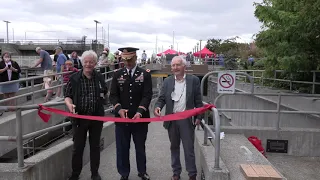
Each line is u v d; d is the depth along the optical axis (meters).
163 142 7.50
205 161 4.19
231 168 4.13
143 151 4.69
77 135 4.36
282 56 10.84
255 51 30.12
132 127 4.58
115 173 5.16
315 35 8.93
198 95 4.46
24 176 3.63
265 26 11.51
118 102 4.47
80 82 4.27
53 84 10.93
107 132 6.88
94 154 4.57
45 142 8.55
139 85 4.45
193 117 4.46
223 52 45.91
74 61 11.95
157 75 26.08
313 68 10.70
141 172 4.73
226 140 5.68
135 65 4.51
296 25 8.98
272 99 11.55
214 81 20.31
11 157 7.62
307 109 8.88
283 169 5.44
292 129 6.28
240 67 26.45
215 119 3.80
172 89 4.40
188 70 24.48
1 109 3.53
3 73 8.52
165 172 5.27
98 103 4.38
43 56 10.45
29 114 7.71
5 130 6.98
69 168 4.91
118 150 4.60
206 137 4.97
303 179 4.99
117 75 4.52
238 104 16.22
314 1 7.47
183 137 4.34
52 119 8.65
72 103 4.29
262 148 5.79
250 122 14.06
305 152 6.20
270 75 14.21
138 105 4.50
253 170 3.86
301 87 12.27
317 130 6.22
